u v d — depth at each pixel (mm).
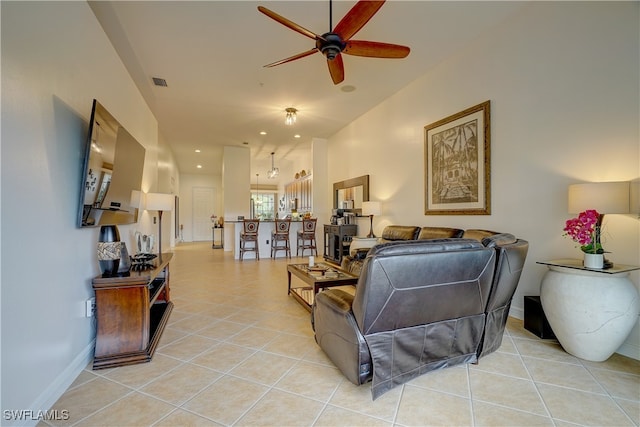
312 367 2092
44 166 1692
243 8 2859
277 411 1621
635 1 2203
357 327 1739
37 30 1644
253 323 2945
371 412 1613
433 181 4129
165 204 3998
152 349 2268
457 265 1736
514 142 3055
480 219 3441
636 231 2205
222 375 1987
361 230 5996
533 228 2889
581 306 2086
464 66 3625
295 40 3396
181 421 1539
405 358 1809
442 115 3969
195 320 3029
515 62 3029
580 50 2520
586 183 2305
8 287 1359
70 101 2033
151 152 5160
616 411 1611
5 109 1372
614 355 2246
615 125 2311
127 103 3549
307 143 8102
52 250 1751
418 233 4074
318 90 4750
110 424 1513
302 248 7332
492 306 2068
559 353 2277
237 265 6258
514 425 1507
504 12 2994
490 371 2023
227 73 4145
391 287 1600
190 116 5848
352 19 2148
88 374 1996
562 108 2646
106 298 2137
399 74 4293
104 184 2383
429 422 1529
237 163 8492
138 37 3305
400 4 2836
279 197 13398
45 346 1645
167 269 3449
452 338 1953
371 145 5645
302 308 3402
